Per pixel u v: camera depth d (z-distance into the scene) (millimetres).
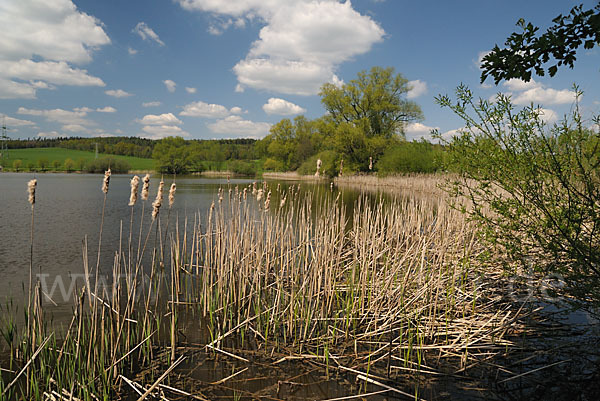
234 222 7863
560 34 4004
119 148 105562
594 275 4539
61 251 10289
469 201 10633
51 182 39812
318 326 5918
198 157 76625
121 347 5121
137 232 12914
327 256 7203
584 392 4164
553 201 4906
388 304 6301
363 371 4719
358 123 49500
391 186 33094
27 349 4789
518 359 4875
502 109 5008
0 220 15227
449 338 5496
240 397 4168
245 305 6832
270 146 80250
